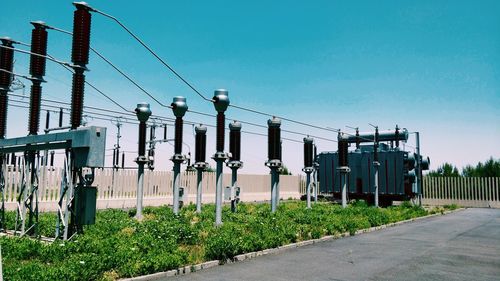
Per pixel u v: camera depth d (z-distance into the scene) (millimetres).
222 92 15414
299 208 23984
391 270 9023
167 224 13656
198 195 21016
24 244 9344
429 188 38562
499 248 12117
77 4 11242
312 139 24812
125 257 8555
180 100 18703
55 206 20891
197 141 21250
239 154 21062
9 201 19000
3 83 13680
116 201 24422
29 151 12406
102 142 10664
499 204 34969
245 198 36656
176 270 8531
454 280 8133
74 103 11281
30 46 13109
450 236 15016
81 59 11289
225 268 9180
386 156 32062
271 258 10438
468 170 46750
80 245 9484
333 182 34969
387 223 19266
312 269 9094
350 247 12312
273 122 20594
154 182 27281
